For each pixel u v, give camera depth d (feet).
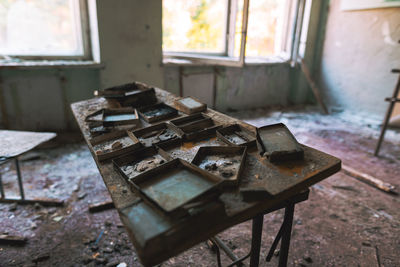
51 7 9.84
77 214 6.30
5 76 9.32
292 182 2.92
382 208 6.73
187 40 12.63
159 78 11.46
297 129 12.13
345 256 5.28
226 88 13.97
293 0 14.05
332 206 6.78
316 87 14.28
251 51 14.39
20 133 6.21
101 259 5.05
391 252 5.37
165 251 2.16
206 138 4.09
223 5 12.62
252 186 2.86
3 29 9.48
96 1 9.30
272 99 15.69
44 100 10.18
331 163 3.29
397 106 12.37
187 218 2.28
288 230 3.73
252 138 3.94
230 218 2.46
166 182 2.81
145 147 3.70
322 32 14.79
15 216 6.15
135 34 10.36
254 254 3.77
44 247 5.33
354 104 14.08
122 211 2.45
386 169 8.70
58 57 10.36
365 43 13.07
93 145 4.00
